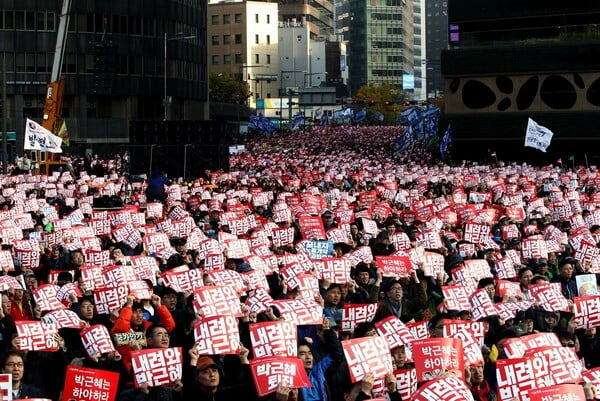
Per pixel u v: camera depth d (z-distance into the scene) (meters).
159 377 15.00
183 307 20.25
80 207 42.25
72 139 126.81
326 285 22.53
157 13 133.50
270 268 25.64
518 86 101.00
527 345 15.91
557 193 47.00
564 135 99.06
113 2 129.00
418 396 12.95
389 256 23.97
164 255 27.84
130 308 18.78
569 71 98.44
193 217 39.84
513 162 94.38
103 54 61.81
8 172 79.62
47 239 32.12
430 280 24.17
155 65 133.88
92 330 17.34
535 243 27.86
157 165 70.25
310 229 32.19
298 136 159.38
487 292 21.98
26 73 124.94
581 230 32.06
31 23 124.81
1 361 15.62
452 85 103.44
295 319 17.64
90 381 14.55
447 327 17.16
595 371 14.45
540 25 100.56
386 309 19.17
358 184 59.31
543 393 13.14
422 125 109.12
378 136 154.00
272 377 14.47
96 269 22.62
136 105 132.00
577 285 22.91
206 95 147.88
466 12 102.06
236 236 31.12
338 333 18.84
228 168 71.56
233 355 16.62
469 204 42.50
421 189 54.50
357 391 15.00
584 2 97.69
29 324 17.52
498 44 102.25
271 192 49.69
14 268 26.45
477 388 16.50
